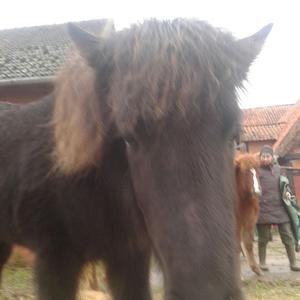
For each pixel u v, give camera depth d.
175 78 1.70
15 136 2.82
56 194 2.47
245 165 7.09
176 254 1.62
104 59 1.99
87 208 2.39
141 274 2.66
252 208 7.11
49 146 2.52
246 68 1.98
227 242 1.61
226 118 1.78
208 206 1.64
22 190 2.60
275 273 7.58
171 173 1.68
